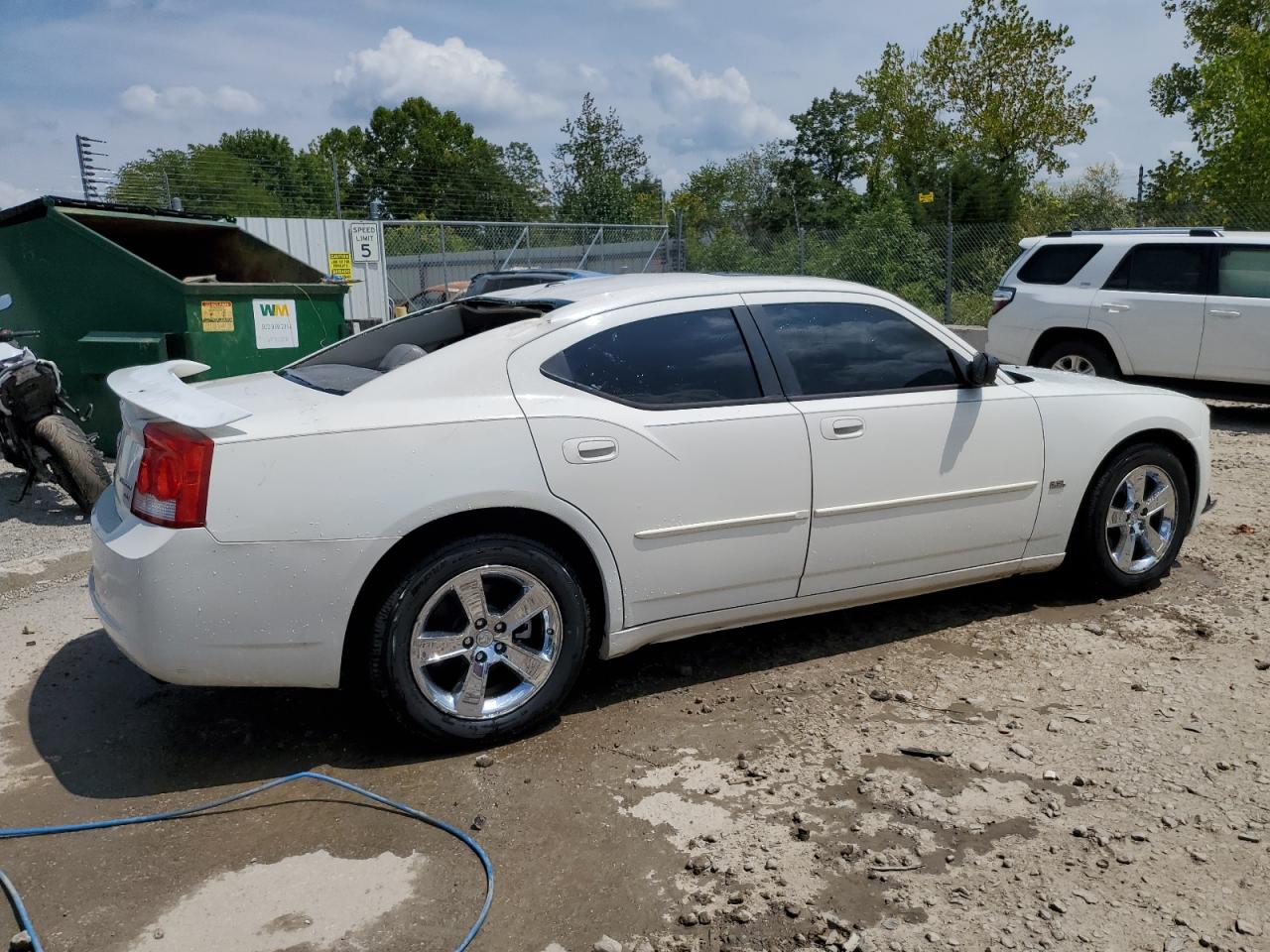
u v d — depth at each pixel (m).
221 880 2.71
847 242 19.58
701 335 3.77
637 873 2.71
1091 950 2.36
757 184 41.69
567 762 3.32
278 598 3.06
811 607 3.99
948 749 3.34
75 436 6.21
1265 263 8.98
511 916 2.54
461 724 3.31
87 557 5.59
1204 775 3.12
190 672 3.06
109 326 7.50
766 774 3.20
